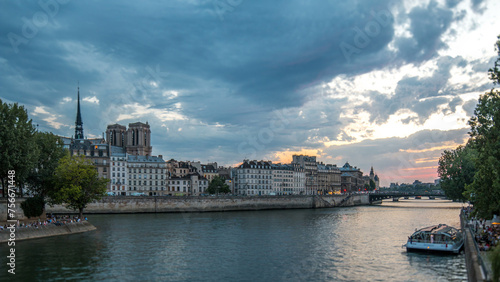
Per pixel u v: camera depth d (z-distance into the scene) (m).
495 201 63.62
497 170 58.84
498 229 70.94
